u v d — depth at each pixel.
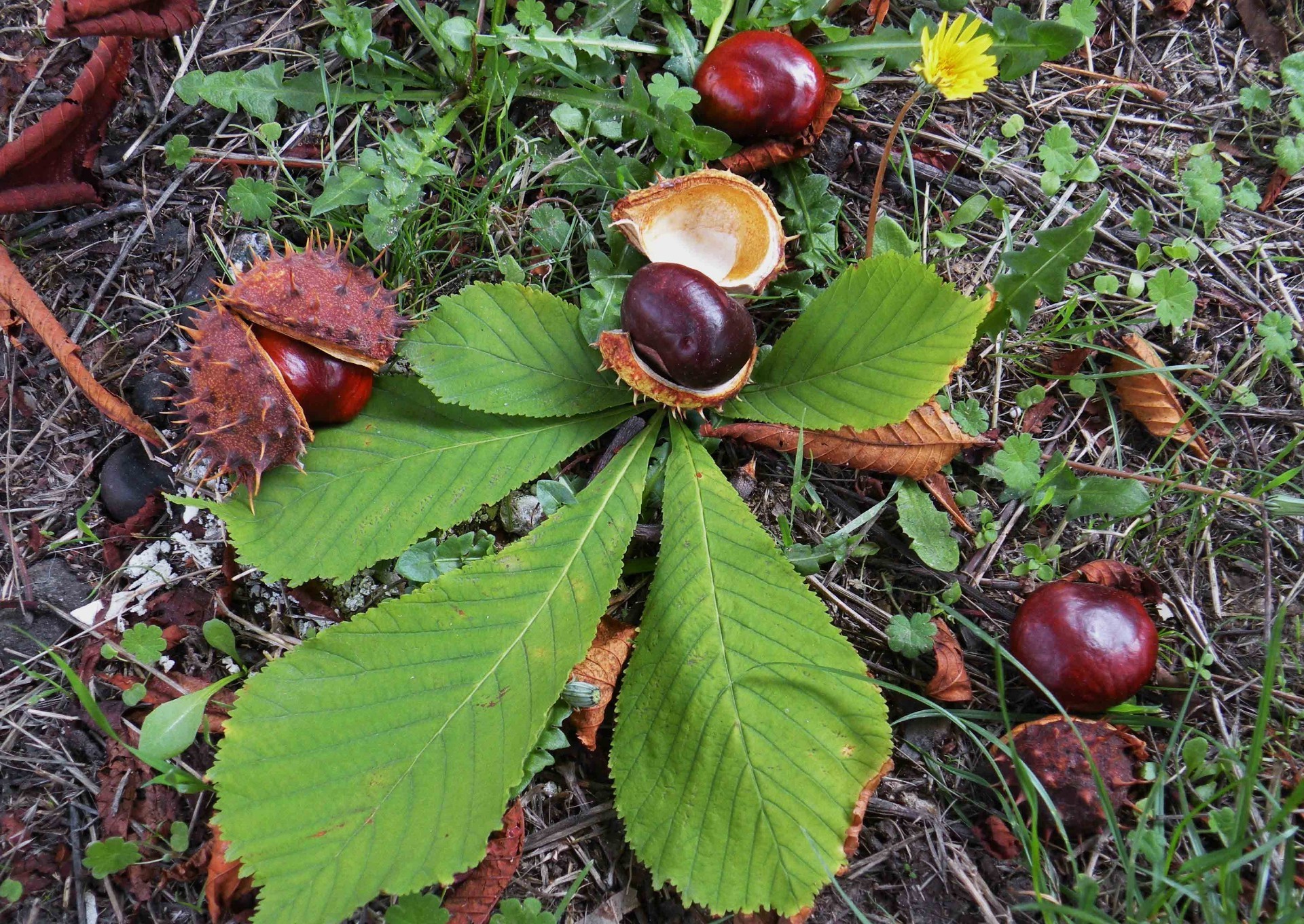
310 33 0.33
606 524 0.29
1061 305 0.33
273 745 0.26
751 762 0.27
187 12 0.31
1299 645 0.30
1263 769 0.29
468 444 0.29
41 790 0.28
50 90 0.32
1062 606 0.29
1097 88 0.35
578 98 0.32
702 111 0.31
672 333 0.28
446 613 0.28
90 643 0.29
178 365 0.28
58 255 0.31
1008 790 0.28
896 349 0.28
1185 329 0.33
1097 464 0.32
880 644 0.31
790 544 0.30
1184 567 0.31
